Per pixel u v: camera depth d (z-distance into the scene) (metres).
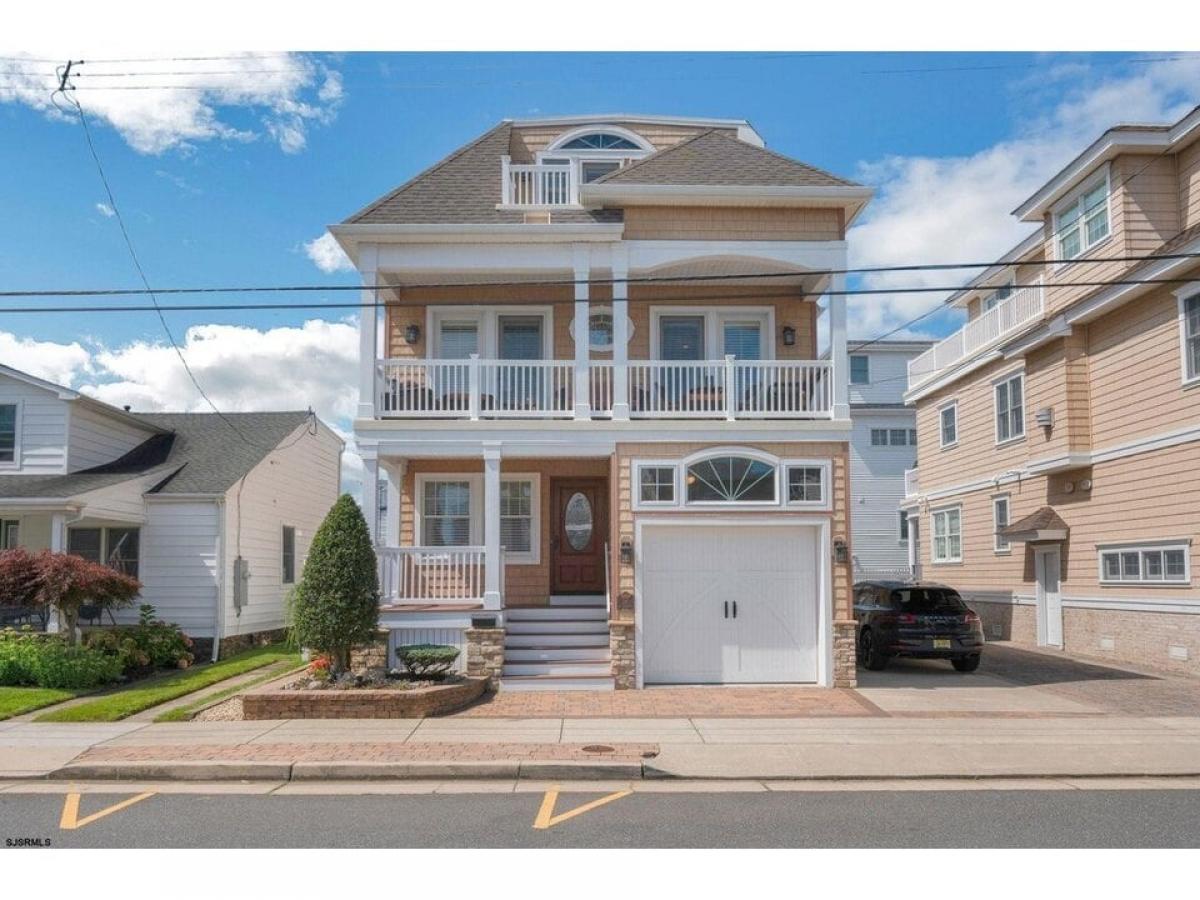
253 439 23.09
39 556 15.84
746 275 14.09
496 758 9.74
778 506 14.80
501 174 16.97
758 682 14.86
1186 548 16.20
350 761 9.62
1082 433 19.19
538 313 17.16
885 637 16.94
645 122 19.31
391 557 14.88
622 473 14.86
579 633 15.66
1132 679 15.78
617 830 7.46
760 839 7.19
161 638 17.69
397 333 16.98
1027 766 9.64
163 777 9.46
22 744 10.59
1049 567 21.28
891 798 8.57
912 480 30.56
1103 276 18.64
